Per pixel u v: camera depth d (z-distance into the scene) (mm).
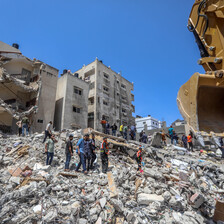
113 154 9672
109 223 3693
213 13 2982
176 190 5676
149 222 4133
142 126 52781
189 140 14016
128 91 42312
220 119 3117
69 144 6641
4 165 6277
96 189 4805
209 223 4426
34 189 4270
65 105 24406
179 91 3533
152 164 8984
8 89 19578
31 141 9953
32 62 21453
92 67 34812
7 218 3299
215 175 7797
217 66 2977
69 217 3611
